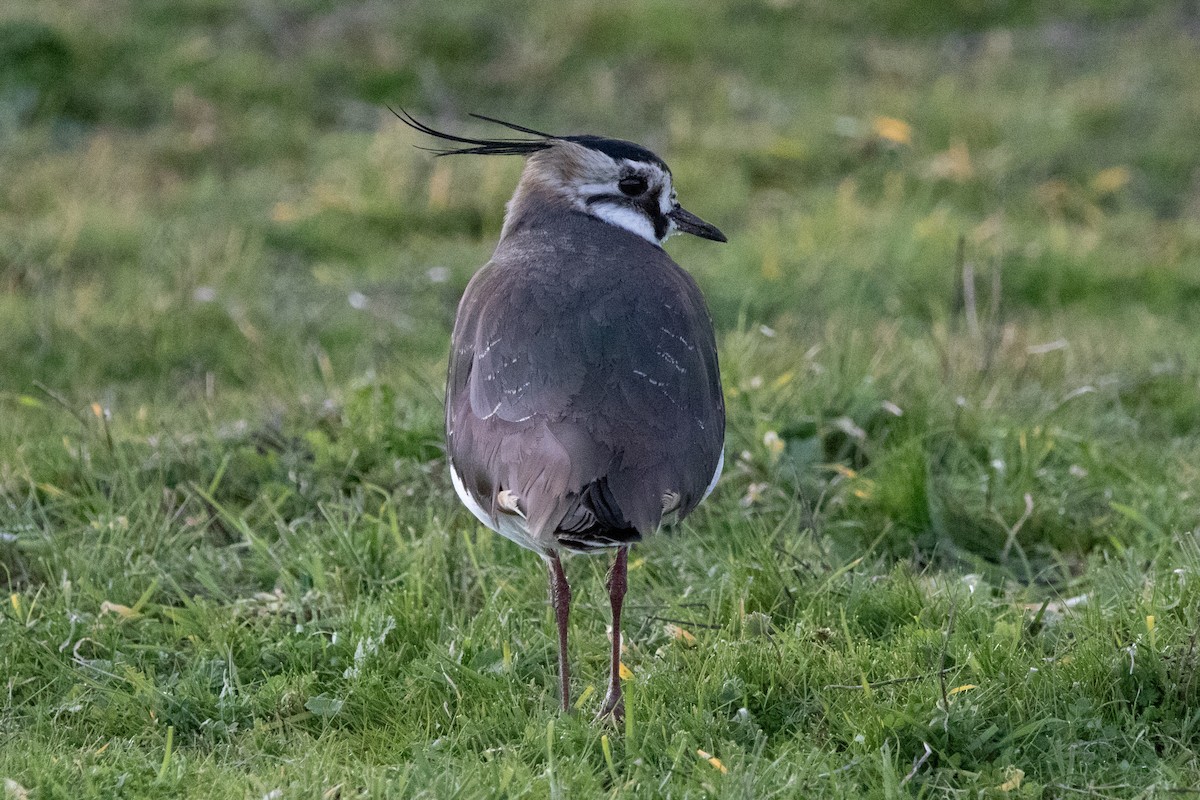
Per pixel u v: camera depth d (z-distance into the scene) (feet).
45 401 46.39
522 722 27.12
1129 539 34.68
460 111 73.51
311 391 43.19
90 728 28.02
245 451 37.88
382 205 62.80
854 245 57.93
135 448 38.83
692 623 30.45
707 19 80.74
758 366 41.73
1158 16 80.89
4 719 28.19
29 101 70.95
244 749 26.94
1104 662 27.50
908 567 32.50
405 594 30.73
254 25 79.36
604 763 25.86
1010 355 45.73
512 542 34.09
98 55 74.43
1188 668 26.81
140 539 34.19
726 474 36.52
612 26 79.36
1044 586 33.81
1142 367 45.16
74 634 30.58
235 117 71.36
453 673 28.50
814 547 33.53
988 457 38.60
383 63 75.97
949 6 82.23
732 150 68.44
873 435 38.96
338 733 27.61
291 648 29.99
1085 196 65.21
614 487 25.30
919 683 27.43
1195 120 70.54
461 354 28.37
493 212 62.95
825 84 76.13
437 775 24.73
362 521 35.06
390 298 55.26
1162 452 39.17
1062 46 78.95
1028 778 25.17
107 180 64.85
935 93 72.90
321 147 69.36
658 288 28.35
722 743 25.63
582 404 26.08
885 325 49.44
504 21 80.33
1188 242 60.85
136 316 51.80
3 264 57.16
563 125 71.92
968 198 65.21
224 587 33.22
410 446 38.63
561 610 27.94
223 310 52.95
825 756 25.57
